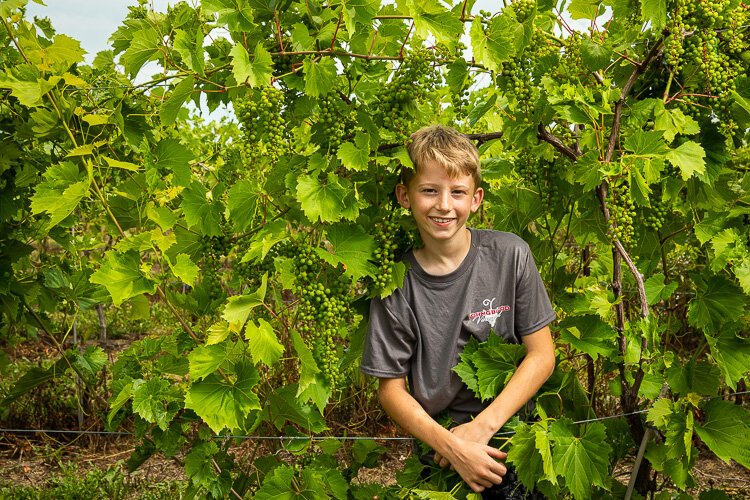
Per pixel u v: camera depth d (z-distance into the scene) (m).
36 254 5.36
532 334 2.14
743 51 2.34
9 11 2.17
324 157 2.09
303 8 2.09
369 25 2.06
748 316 2.31
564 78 2.28
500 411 2.01
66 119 2.17
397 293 2.14
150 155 2.19
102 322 5.54
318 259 2.14
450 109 2.96
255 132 2.08
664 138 2.16
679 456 2.19
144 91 2.44
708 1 2.14
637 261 2.54
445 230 2.06
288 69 2.14
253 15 2.11
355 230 2.15
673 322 2.70
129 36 2.32
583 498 2.00
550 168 2.60
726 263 2.23
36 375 3.38
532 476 2.00
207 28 2.23
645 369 2.18
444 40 2.02
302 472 2.25
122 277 2.03
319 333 2.17
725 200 2.43
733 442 2.13
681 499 2.37
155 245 2.10
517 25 2.12
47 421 4.34
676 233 2.51
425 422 2.05
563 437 2.04
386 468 3.87
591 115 2.15
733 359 2.22
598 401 3.74
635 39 2.38
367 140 2.08
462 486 2.09
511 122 2.37
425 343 2.12
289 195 2.22
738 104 2.28
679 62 2.25
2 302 3.30
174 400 2.22
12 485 3.62
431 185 2.05
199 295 2.53
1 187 2.99
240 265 2.32
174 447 2.35
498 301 2.12
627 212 2.14
